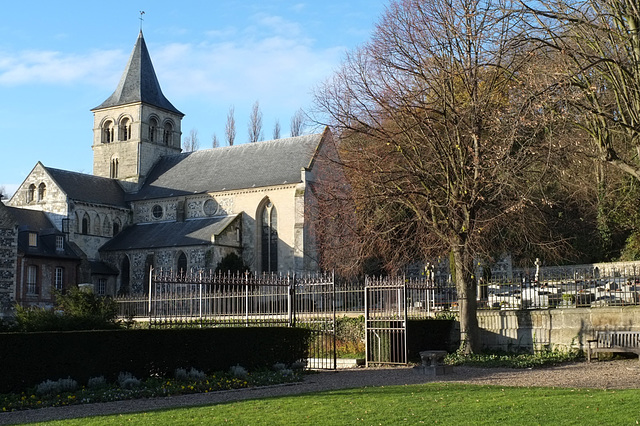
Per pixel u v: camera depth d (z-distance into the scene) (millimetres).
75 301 29984
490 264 35469
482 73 27125
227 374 21156
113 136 71438
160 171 69562
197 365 21281
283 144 62719
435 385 17703
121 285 62469
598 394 14422
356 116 31469
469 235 26297
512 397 14523
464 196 26391
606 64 20484
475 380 19078
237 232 59688
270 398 16062
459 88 29406
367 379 20703
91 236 63531
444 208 28297
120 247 62406
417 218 28844
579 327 25312
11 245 52250
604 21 20266
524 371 21766
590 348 23578
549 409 12781
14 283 52094
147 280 60438
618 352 24062
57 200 62219
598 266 38156
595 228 41219
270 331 23297
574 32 20531
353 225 33156
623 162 20453
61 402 17016
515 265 41250
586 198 37250
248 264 59344
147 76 72375
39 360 18359
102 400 17406
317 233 38281
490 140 26672
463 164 26641
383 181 28719
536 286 29594
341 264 34906
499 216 26969
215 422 12664
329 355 29062
